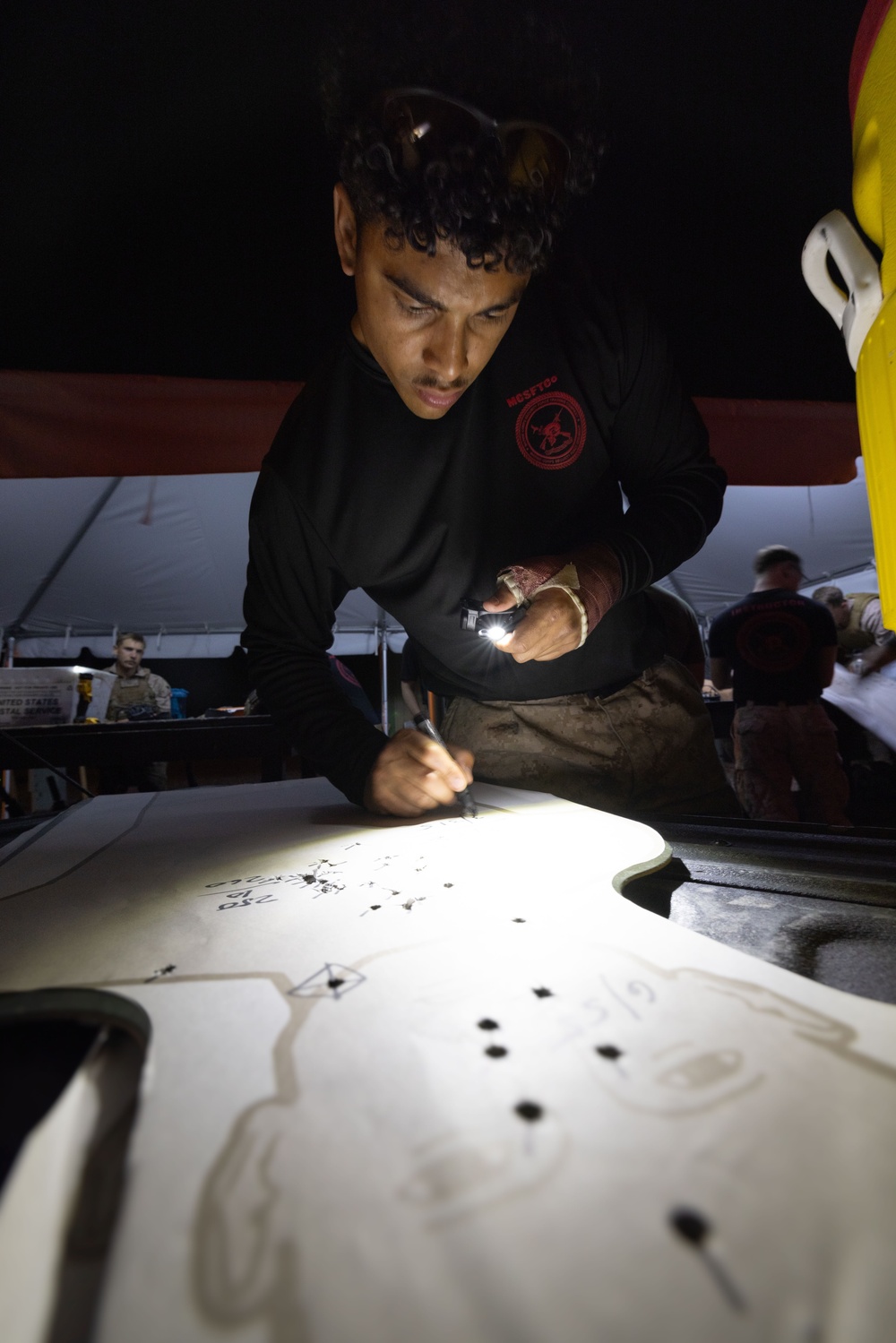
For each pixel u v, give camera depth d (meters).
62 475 2.82
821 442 3.22
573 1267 0.21
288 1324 0.19
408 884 0.63
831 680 2.99
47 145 2.81
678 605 2.01
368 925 0.53
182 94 2.78
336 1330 0.19
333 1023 0.38
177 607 6.42
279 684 1.11
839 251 0.57
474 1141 0.27
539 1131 0.27
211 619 6.68
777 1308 0.19
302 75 2.76
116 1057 0.37
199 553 5.74
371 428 1.02
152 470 2.88
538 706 1.17
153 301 3.03
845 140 2.96
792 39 2.67
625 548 0.95
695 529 1.05
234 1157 0.27
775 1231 0.22
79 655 6.68
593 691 1.18
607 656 1.16
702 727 1.22
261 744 2.18
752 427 3.14
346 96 0.76
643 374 1.07
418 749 0.94
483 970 0.43
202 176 2.94
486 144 0.64
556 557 0.92
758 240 3.21
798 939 0.54
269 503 1.06
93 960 0.50
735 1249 0.21
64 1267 0.23
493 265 0.67
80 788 1.58
